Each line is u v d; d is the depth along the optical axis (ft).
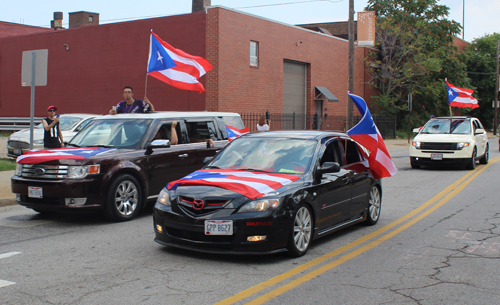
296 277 17.37
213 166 22.61
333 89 104.88
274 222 18.45
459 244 22.47
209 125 33.83
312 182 20.70
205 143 32.58
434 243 22.70
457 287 16.43
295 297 15.31
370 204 26.58
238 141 23.99
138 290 15.79
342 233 24.90
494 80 166.20
